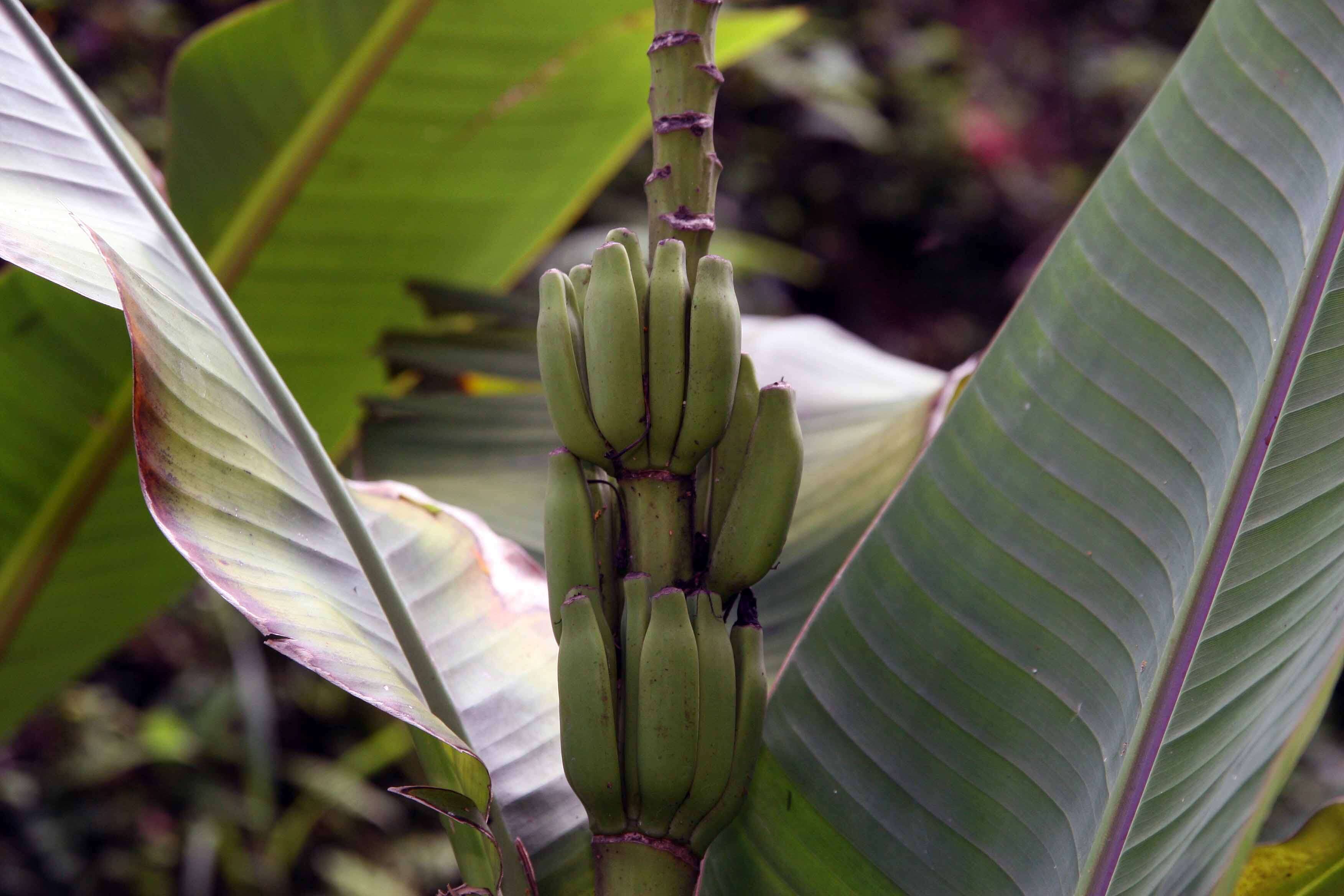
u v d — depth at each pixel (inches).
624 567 48.1
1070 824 49.1
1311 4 50.3
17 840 143.2
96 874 141.3
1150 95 212.8
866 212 199.6
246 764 149.7
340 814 153.3
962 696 50.2
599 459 47.7
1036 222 202.5
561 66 72.4
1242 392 49.1
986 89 209.6
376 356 71.2
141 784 150.6
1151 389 50.0
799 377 67.5
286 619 47.5
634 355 46.9
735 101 191.3
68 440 62.2
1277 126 50.1
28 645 68.9
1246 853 50.3
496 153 75.5
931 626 50.7
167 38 152.4
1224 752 48.7
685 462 47.5
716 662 47.1
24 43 51.6
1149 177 51.1
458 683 52.0
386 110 70.5
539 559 59.6
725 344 46.9
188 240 50.8
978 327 202.7
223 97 67.8
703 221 47.4
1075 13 228.2
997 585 50.4
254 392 50.1
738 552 47.6
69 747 150.1
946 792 50.0
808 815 50.5
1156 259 50.5
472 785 47.7
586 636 46.9
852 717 50.8
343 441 83.8
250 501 48.8
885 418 61.6
